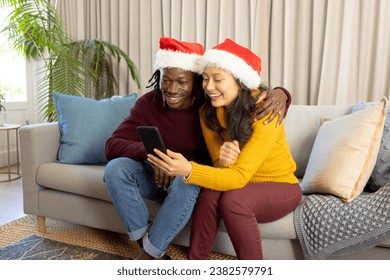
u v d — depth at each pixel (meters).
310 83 2.40
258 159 1.20
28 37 2.88
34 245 1.73
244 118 1.22
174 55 1.32
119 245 1.75
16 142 3.24
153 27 2.87
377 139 1.40
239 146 1.25
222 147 1.24
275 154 1.30
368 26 2.20
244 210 1.20
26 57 3.17
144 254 1.36
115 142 1.51
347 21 2.21
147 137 1.20
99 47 2.87
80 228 1.95
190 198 1.30
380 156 1.49
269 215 1.29
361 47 2.22
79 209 1.75
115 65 3.13
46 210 1.83
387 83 2.21
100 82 3.11
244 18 2.52
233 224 1.20
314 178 1.44
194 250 1.28
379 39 2.17
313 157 1.55
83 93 2.87
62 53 2.80
